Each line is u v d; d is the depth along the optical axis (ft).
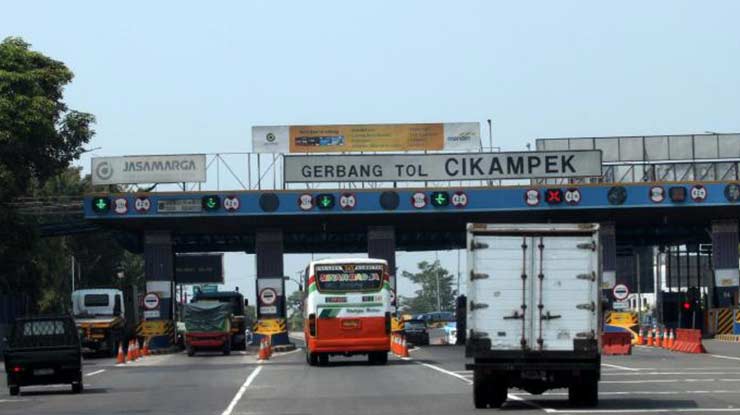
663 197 207.10
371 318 143.84
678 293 274.16
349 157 212.64
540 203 208.64
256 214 208.64
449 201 209.26
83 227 238.89
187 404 89.20
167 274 226.58
